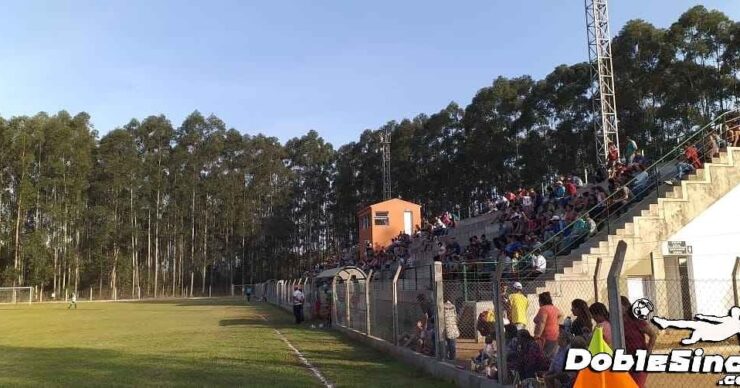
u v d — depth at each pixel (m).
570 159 63.59
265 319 31.16
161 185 96.69
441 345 12.18
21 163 81.56
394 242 49.81
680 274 18.00
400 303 15.86
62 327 28.12
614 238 17.56
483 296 18.27
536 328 9.44
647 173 20.77
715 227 18.12
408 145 91.75
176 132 102.31
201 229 99.31
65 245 84.94
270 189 107.50
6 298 73.06
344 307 23.14
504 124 74.19
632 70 52.62
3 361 15.30
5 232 79.56
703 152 21.08
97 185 89.94
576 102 63.00
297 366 13.58
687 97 48.84
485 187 79.06
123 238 90.75
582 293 16.95
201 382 11.66
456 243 31.19
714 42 49.31
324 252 105.88
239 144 106.81
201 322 29.95
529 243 22.69
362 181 99.75
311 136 114.25
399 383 11.23
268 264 106.00
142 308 50.88
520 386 8.86
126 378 12.27
